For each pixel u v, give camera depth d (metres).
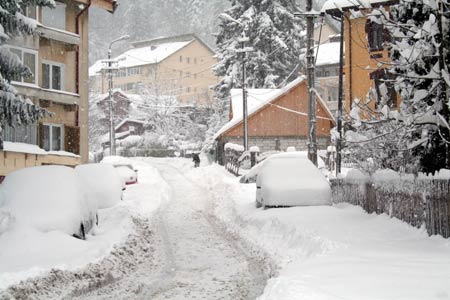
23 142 28.31
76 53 32.03
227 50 60.03
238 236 16.92
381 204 15.48
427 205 12.38
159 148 73.81
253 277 11.53
